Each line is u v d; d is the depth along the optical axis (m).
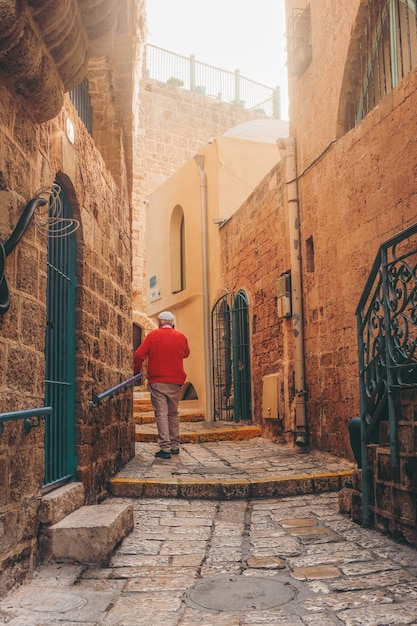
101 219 6.09
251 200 10.73
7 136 3.53
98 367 5.76
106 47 4.46
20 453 3.55
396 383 4.24
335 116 7.60
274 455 7.97
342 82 7.39
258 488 5.98
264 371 10.01
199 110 22.30
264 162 13.34
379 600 3.07
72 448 4.94
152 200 16.19
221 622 2.85
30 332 3.81
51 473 4.51
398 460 4.17
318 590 3.26
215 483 5.94
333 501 5.70
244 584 3.40
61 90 4.06
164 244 15.23
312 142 8.37
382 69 7.07
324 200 7.93
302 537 4.41
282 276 9.05
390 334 4.29
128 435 7.46
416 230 3.94
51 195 4.34
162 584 3.45
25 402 3.67
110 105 7.31
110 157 7.27
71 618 2.93
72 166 4.96
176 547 4.22
